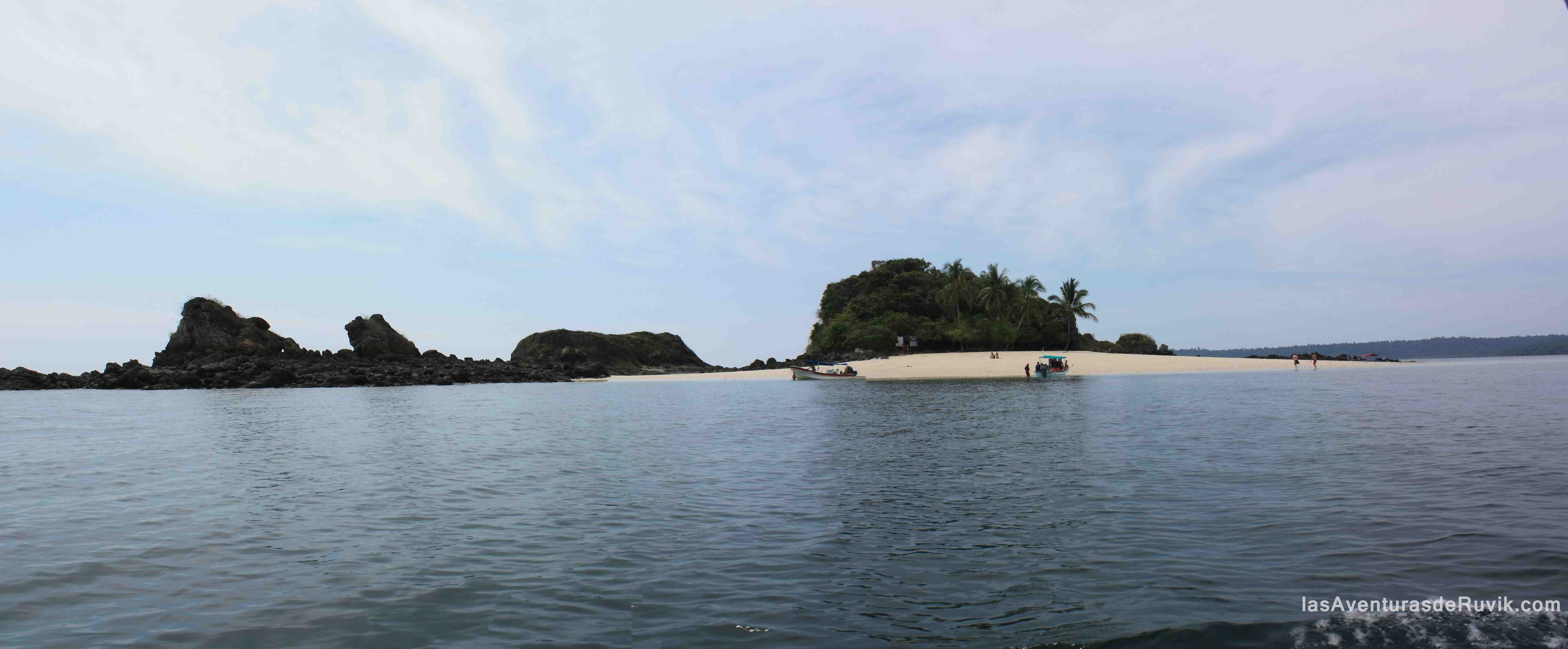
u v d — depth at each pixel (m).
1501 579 8.98
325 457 22.30
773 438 26.58
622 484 17.14
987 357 100.62
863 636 7.78
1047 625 7.93
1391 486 14.88
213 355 84.12
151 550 11.49
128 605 8.95
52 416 40.19
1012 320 123.19
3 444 26.36
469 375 88.56
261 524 13.26
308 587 9.60
